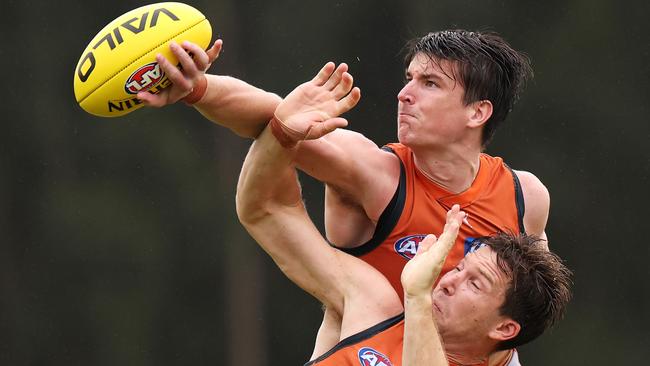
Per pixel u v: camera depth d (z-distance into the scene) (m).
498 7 74.69
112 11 77.19
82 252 74.19
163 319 73.50
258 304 74.19
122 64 17.78
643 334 70.81
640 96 74.19
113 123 75.62
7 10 76.94
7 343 72.81
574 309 71.44
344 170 20.41
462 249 20.94
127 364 73.00
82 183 75.31
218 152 75.25
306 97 18.75
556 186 73.12
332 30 74.69
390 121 73.25
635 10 74.88
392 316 19.45
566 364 70.19
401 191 20.84
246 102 18.98
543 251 20.22
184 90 18.17
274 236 19.92
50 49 77.06
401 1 74.25
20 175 75.31
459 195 21.05
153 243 74.06
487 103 21.00
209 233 74.44
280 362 74.25
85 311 73.44
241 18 75.12
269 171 19.33
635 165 73.06
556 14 74.94
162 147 75.38
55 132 76.00
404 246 20.84
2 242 74.38
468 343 19.91
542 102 74.12
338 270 19.75
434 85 20.73
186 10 18.22
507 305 19.70
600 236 72.44
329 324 20.22
